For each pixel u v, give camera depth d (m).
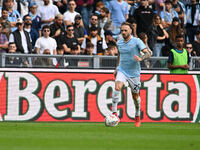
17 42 50.69
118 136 28.70
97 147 22.80
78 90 43.44
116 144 24.25
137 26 56.19
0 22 50.97
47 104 42.94
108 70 44.50
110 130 33.44
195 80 45.56
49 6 57.75
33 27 56.81
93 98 43.62
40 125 37.84
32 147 22.38
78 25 54.44
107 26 57.38
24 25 54.81
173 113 45.16
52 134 29.53
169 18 61.34
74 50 50.72
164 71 46.00
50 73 43.03
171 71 45.31
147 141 26.00
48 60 44.06
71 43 52.88
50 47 51.41
